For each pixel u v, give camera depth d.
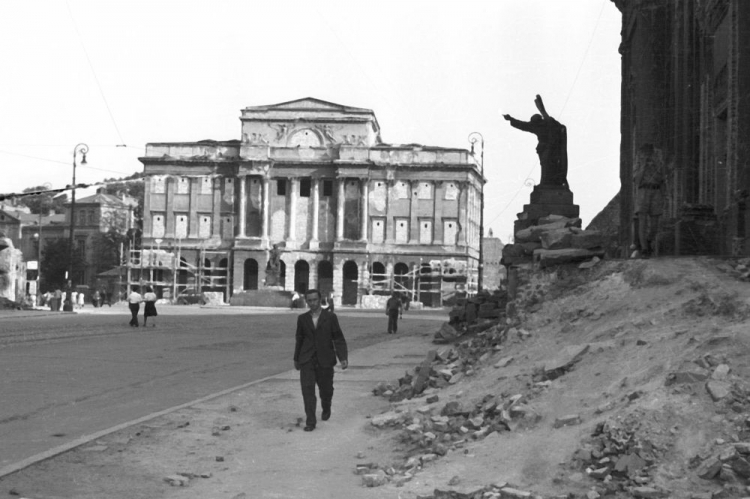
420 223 115.50
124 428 11.89
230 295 115.19
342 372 20.02
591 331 12.70
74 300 76.56
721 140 25.08
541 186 30.52
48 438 11.24
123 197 162.12
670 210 27.83
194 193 117.06
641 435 8.24
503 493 7.99
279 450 10.84
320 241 116.44
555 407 9.98
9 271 59.50
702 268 14.16
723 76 24.25
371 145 118.69
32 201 182.88
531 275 19.70
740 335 9.73
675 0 28.03
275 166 116.69
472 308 31.03
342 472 9.62
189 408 13.89
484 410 10.92
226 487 8.94
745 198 21.00
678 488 7.58
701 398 8.59
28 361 21.38
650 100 28.20
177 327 41.12
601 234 19.16
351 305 114.94
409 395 14.40
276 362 23.08
